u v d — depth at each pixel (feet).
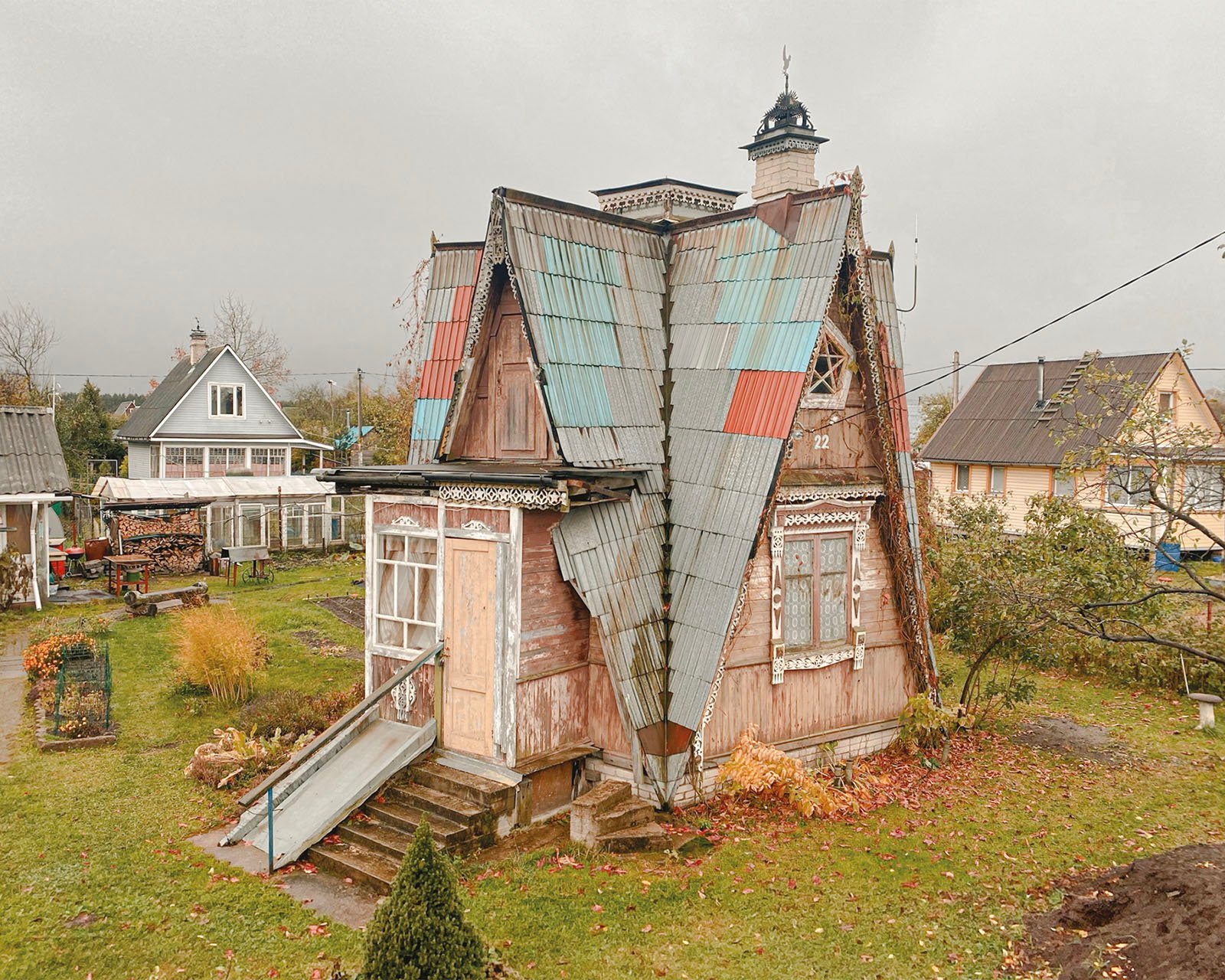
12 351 189.16
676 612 35.86
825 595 40.91
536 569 34.88
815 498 39.11
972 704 51.31
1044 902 28.53
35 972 23.89
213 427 125.49
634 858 31.48
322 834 32.04
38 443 84.58
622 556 35.58
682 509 37.32
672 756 34.32
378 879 29.37
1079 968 23.36
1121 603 38.70
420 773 34.91
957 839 33.73
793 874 30.53
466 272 47.83
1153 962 22.74
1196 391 106.73
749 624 37.63
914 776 40.68
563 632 36.24
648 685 34.63
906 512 43.42
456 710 35.99
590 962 25.00
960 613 55.52
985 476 115.85
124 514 104.42
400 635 38.68
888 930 26.81
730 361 38.78
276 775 33.12
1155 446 40.22
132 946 25.39
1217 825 35.04
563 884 29.45
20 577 79.00
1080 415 47.98
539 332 36.47
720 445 37.24
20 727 45.88
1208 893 25.02
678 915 27.66
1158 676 56.85
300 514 120.37
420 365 47.24
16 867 29.94
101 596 85.15
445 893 21.07
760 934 26.61
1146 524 93.76
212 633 51.93
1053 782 40.34
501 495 34.14
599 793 33.73
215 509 112.37
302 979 24.06
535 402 39.27
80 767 40.14
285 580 99.04
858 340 40.57
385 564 39.34
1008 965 24.70
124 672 56.85
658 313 42.39
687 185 50.70
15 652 63.16
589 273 40.11
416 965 20.30
